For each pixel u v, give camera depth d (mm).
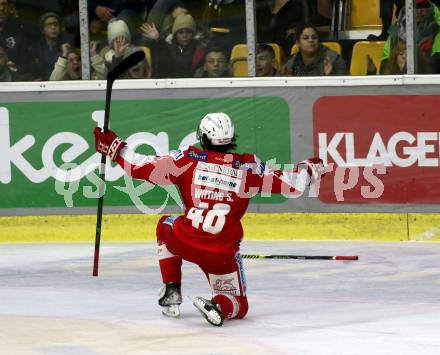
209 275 19125
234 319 19547
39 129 29875
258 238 29422
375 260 25984
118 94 29875
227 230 18688
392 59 29922
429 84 29016
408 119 29109
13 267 25625
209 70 30375
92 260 26438
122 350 16969
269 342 17516
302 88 29516
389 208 29156
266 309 20547
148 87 29828
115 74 22297
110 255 27172
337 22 29938
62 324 19156
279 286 23000
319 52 30062
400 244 28344
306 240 29203
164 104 29875
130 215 29609
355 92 29328
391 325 18891
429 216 28938
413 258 26172
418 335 18000
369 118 29281
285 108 29609
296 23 30016
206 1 30188
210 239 18594
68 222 29781
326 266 25359
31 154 29875
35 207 29875
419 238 28891
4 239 29828
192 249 18594
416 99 29094
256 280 23750
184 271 25016
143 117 29922
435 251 27125
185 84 29781
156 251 27609
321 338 17828
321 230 29281
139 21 30391
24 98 29891
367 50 29938
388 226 29094
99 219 24375
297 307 20734
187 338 17875
